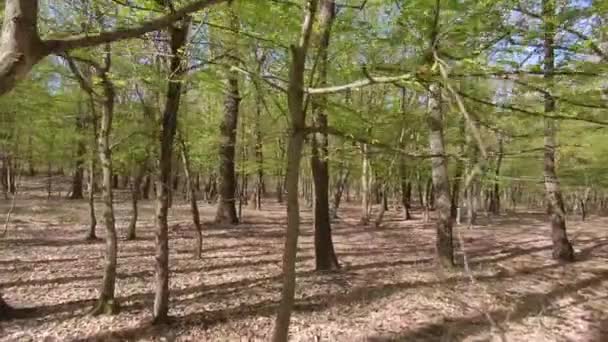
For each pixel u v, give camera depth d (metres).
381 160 8.11
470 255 12.04
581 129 9.73
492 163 4.48
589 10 4.86
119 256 10.84
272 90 6.70
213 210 24.70
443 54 3.90
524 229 19.38
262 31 5.47
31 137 15.16
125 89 8.30
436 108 6.71
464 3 3.83
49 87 10.79
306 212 26.36
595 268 10.68
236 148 17.64
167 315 6.21
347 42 5.63
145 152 11.03
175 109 6.08
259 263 10.23
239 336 5.90
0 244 12.20
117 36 2.13
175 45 5.80
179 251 11.55
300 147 3.78
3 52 1.67
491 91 4.76
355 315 6.81
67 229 15.71
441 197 10.01
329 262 9.64
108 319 6.26
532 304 7.71
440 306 7.20
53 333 5.76
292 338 5.90
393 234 16.89
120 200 27.14
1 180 26.70
